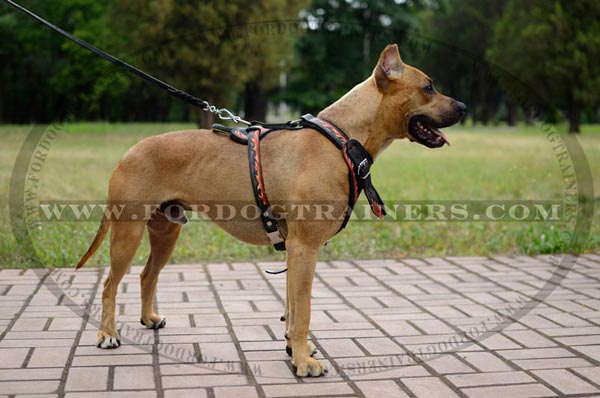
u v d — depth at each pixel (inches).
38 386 123.3
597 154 486.0
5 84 850.1
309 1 491.8
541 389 124.6
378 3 869.2
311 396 120.6
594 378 130.6
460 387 125.5
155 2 421.4
